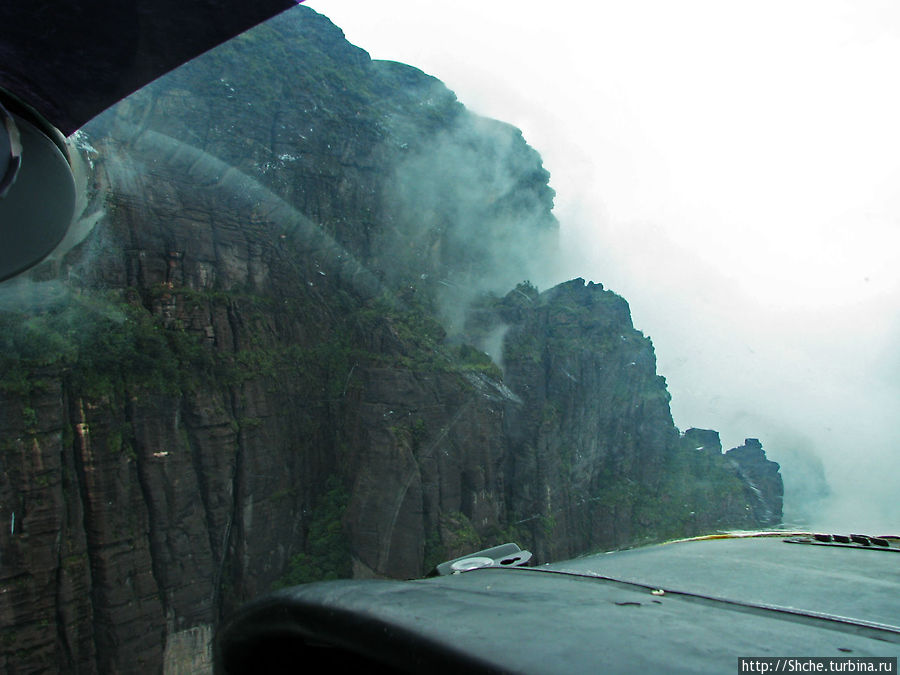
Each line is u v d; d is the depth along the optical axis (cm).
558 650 237
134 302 7075
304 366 8906
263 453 7856
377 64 13162
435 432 8412
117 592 6062
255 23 514
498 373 9631
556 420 11131
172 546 6625
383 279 10850
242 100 9388
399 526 7756
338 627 295
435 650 248
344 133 10919
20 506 5466
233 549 7469
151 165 7988
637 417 13550
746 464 14888
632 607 325
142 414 6606
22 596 5403
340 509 8331
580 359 12412
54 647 5550
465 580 474
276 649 355
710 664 225
